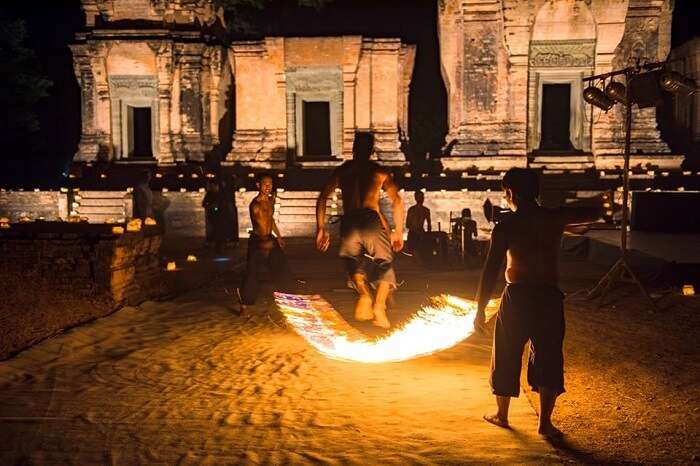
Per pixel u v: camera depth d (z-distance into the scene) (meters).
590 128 28.88
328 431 5.78
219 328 9.99
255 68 31.52
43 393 6.82
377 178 9.76
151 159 32.53
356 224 9.70
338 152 31.44
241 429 5.84
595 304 11.51
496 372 5.78
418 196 17.70
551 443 5.49
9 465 5.10
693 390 6.86
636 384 7.11
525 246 5.74
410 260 18.62
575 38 28.52
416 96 37.06
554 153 29.08
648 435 5.66
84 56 32.50
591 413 6.24
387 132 31.17
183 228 27.48
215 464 5.11
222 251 20.73
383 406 6.44
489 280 5.80
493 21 28.73
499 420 5.89
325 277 15.34
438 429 5.82
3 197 29.42
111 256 11.31
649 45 28.91
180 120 32.47
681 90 11.09
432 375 7.50
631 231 20.94
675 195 20.73
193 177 30.17
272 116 31.53
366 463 5.11
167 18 32.56
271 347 8.80
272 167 31.16
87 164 32.19
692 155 32.22
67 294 11.17
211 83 32.97
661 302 11.59
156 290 12.98
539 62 28.88
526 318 5.67
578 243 19.56
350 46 30.45
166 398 6.69
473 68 28.95
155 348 8.74
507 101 28.81
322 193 9.91
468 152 28.92
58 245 11.27
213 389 7.00
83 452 5.34
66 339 8.95
